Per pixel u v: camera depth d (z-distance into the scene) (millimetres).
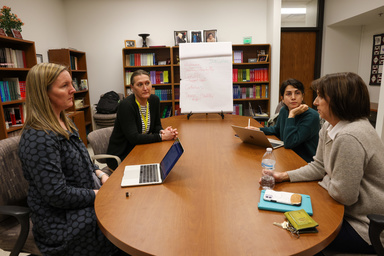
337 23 4980
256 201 1113
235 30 5273
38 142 1178
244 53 5324
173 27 5273
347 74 1119
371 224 992
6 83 3156
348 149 1042
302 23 5387
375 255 1110
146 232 920
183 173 1443
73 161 1338
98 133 2350
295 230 885
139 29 5281
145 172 1473
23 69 3230
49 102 1260
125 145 2262
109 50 5348
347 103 1092
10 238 1332
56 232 1228
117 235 907
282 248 816
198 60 3127
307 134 1867
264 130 2482
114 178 1423
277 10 4789
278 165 1532
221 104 3121
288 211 1003
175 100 5207
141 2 5203
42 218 1254
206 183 1306
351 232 1116
